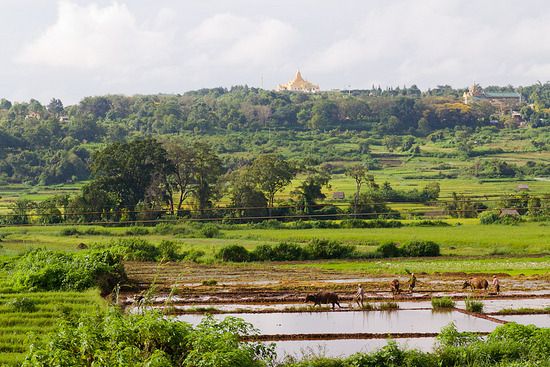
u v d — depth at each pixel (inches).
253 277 2439.7
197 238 4503.0
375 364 1027.3
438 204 6875.0
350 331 1373.0
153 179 6338.6
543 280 2260.1
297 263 3038.9
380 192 7283.5
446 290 2006.6
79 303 1582.2
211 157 6845.5
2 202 7549.2
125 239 3284.9
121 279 2097.7
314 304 1723.7
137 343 828.0
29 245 3767.2
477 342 1111.6
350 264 2950.3
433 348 1122.7
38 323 1320.1
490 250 3472.0
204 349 803.4
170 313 1551.4
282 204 6707.7
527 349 1061.8
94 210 5861.2
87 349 783.1
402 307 1695.4
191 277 2443.4
